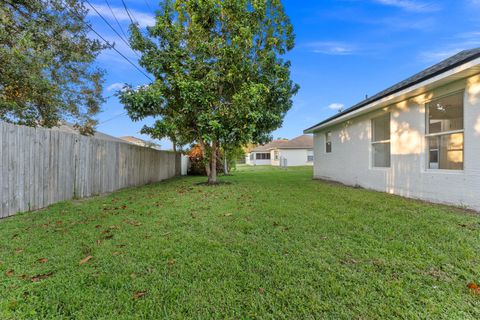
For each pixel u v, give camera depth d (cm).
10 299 193
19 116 675
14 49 521
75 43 702
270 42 857
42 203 511
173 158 1362
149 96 723
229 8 778
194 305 188
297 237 321
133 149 888
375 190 725
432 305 181
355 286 207
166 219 418
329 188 776
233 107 771
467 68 400
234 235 334
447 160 508
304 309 181
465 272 224
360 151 809
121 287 212
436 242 292
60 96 771
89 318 175
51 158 536
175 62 784
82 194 632
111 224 390
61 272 237
